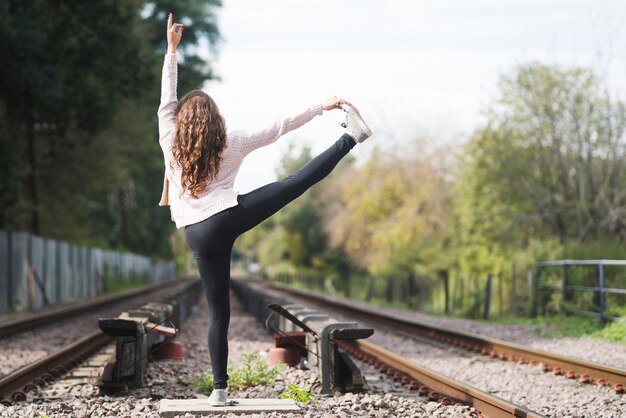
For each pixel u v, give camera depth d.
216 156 5.20
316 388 7.62
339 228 60.03
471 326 18.14
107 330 7.71
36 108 30.75
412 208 47.19
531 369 10.27
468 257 31.06
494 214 30.06
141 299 36.22
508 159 29.27
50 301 33.81
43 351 13.12
